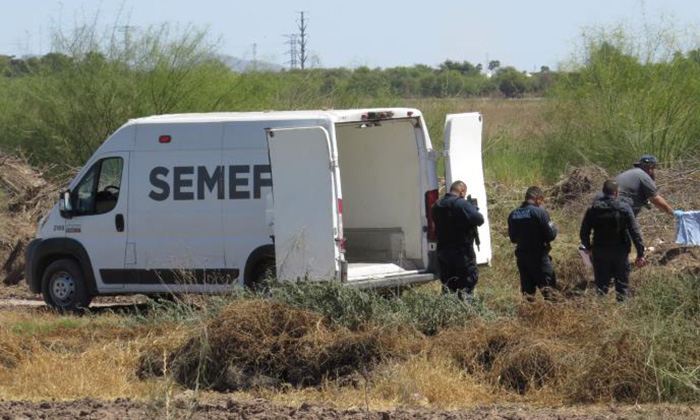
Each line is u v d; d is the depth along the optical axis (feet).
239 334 136.67
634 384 123.85
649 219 221.87
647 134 290.76
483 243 179.42
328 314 142.51
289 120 171.53
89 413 113.29
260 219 174.91
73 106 333.62
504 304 159.22
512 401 124.57
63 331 158.81
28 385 132.26
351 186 184.14
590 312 138.41
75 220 188.34
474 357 132.98
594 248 165.07
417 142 177.37
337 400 124.36
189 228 178.91
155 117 185.26
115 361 140.56
